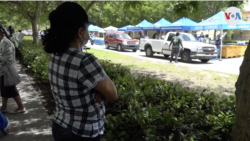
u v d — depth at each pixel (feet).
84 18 5.10
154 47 52.65
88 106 4.98
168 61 46.11
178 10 17.19
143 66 38.01
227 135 8.64
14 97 14.97
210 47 43.78
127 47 68.13
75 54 4.78
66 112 5.10
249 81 7.33
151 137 7.80
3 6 47.80
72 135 4.96
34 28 51.55
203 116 9.77
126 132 9.16
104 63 22.02
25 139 11.75
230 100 11.98
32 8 48.29
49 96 19.42
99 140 5.39
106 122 9.45
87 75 4.71
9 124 12.80
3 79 14.34
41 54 28.91
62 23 4.84
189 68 36.22
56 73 4.99
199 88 23.38
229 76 29.81
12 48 14.34
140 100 12.37
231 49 55.01
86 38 5.30
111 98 5.09
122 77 17.16
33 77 26.22
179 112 11.30
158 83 15.26
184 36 47.88
